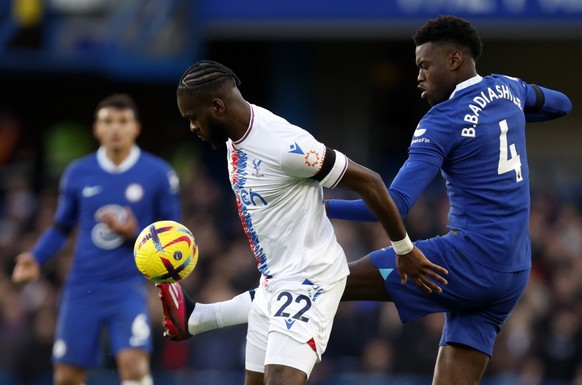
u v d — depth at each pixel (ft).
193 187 171.01
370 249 150.20
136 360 101.60
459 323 75.20
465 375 75.31
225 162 200.85
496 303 74.23
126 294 103.14
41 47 180.24
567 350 140.36
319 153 67.82
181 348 140.67
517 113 74.43
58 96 214.07
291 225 69.51
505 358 140.67
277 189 68.90
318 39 193.06
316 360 69.97
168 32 176.86
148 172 106.01
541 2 170.60
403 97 203.92
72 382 104.22
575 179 190.60
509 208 72.74
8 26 180.04
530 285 147.02
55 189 178.91
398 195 70.23
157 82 201.67
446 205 157.48
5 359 142.61
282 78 199.41
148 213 106.22
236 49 207.31
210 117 68.64
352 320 140.67
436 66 73.51
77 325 103.45
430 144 71.77
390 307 141.18
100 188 105.29
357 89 203.00
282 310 68.95
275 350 68.54
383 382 137.59
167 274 71.15
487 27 171.63
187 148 202.18
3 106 213.05
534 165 191.93
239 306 74.79
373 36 177.99
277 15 175.32
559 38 185.78
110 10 178.60
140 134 211.61
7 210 168.35
